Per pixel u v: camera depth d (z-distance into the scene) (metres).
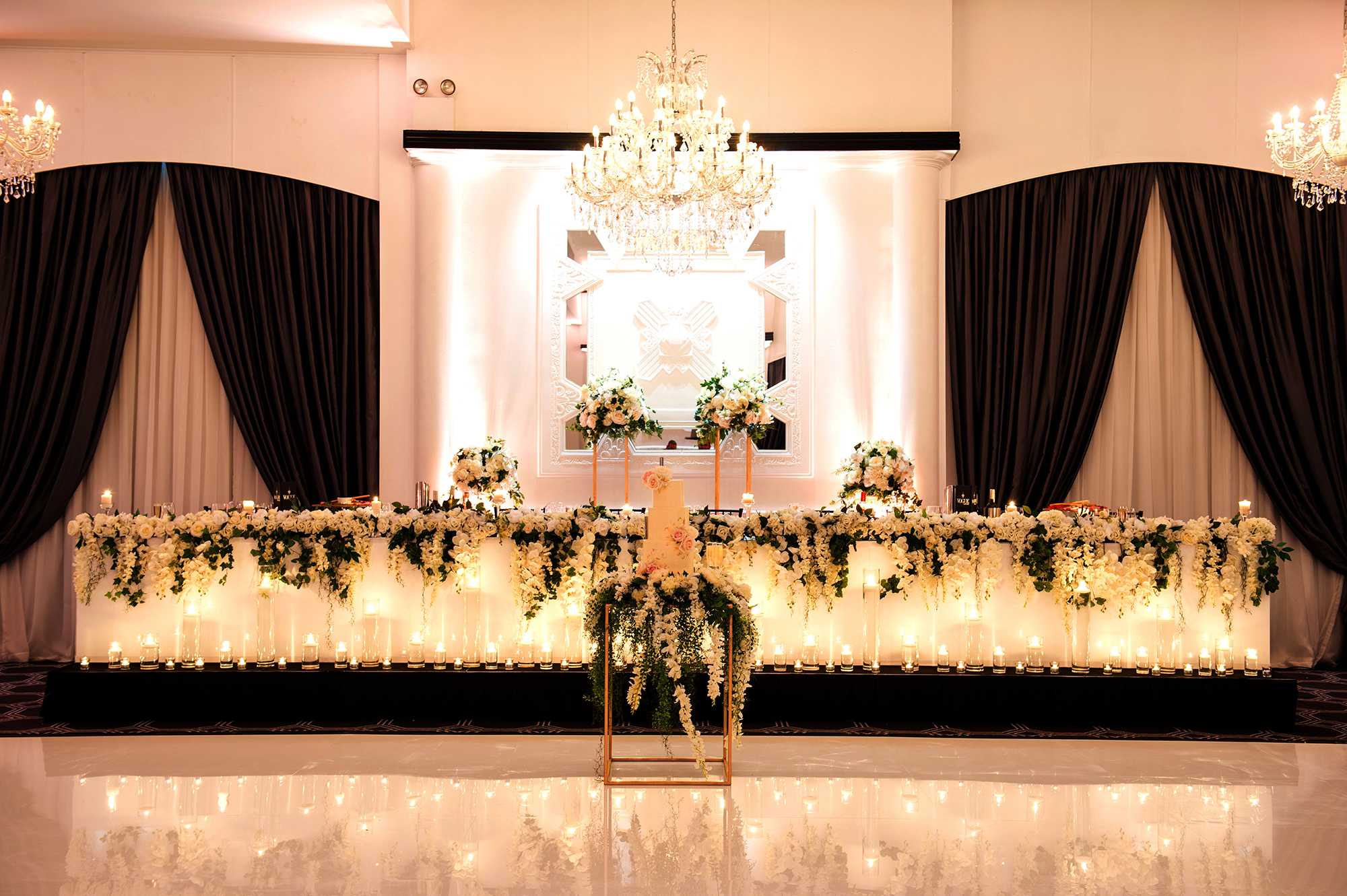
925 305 8.88
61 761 5.29
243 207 8.92
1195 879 3.88
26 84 8.89
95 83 8.91
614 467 9.06
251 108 8.99
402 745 5.60
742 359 9.15
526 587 6.03
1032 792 4.88
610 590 5.01
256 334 8.84
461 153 8.90
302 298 8.90
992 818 4.52
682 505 5.07
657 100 6.69
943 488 9.00
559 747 5.59
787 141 8.81
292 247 8.97
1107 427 9.00
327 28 8.63
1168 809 4.66
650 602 4.83
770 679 6.02
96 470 8.82
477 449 8.47
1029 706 6.00
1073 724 6.00
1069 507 6.79
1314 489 8.75
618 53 9.03
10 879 3.82
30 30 8.64
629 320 9.17
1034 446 8.87
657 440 9.12
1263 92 9.05
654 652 4.89
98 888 3.74
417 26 9.01
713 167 6.61
